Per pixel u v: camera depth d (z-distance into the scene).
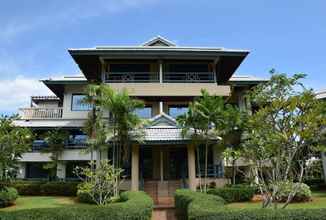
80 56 27.77
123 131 21.44
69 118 30.88
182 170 25.48
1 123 14.98
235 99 30.41
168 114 27.70
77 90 31.66
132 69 29.08
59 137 29.06
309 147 11.49
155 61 29.06
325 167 27.62
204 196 12.53
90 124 23.47
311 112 10.60
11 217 8.43
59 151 29.28
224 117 21.91
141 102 21.88
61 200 22.36
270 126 11.52
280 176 11.15
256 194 21.45
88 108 31.19
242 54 28.12
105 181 18.47
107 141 22.69
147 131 23.19
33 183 26.16
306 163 13.48
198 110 21.89
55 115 31.39
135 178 21.91
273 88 12.18
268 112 11.54
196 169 25.61
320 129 10.95
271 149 11.16
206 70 29.28
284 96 11.70
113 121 21.98
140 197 13.68
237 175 24.78
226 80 32.59
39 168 31.48
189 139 22.38
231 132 21.84
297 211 8.63
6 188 15.72
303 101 10.90
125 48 27.50
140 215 10.69
